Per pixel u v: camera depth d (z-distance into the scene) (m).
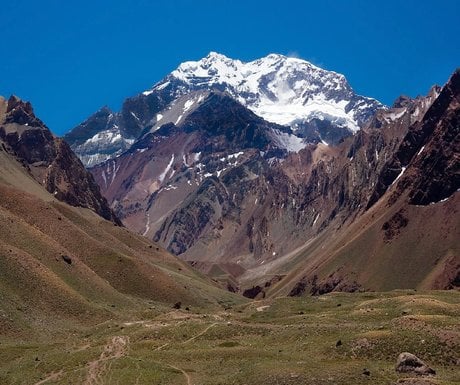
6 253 182.50
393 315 137.88
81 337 154.75
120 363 116.81
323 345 114.69
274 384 95.62
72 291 185.38
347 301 185.88
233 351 120.38
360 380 92.88
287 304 189.62
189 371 112.81
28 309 166.75
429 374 95.00
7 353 135.38
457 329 111.00
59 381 111.06
